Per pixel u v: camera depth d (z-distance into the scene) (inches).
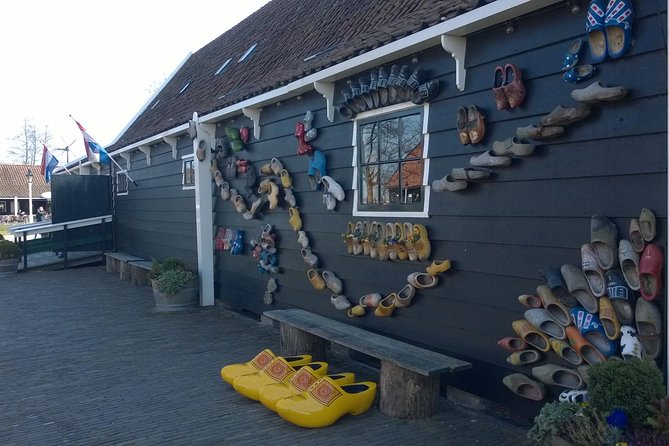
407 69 206.1
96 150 530.3
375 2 303.0
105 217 632.4
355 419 183.2
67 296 438.9
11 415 191.9
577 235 152.8
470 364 177.0
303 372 195.8
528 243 166.4
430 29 187.9
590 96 142.6
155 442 168.7
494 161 170.7
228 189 352.2
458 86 187.5
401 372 182.5
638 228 135.3
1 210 1945.1
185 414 190.7
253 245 321.7
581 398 145.6
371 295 228.7
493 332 179.6
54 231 643.5
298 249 286.8
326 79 246.1
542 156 161.3
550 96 160.4
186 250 427.8
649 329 132.4
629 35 138.3
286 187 288.0
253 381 206.2
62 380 229.1
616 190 143.2
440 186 191.5
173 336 301.7
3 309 385.7
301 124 271.0
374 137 230.8
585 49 150.5
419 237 201.2
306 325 233.8
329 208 252.5
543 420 133.6
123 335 305.7
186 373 236.7
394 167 220.7
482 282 182.7
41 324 336.5
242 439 169.8
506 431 171.2
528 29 166.2
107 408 197.2
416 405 181.9
